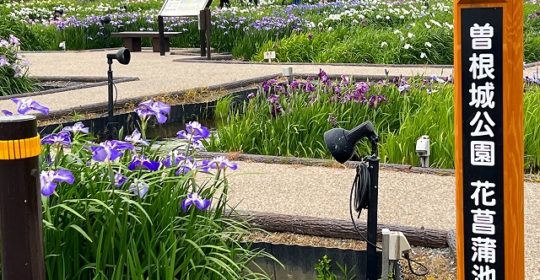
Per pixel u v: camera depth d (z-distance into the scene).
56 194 3.12
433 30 13.99
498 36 2.52
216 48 16.98
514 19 2.50
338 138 3.45
